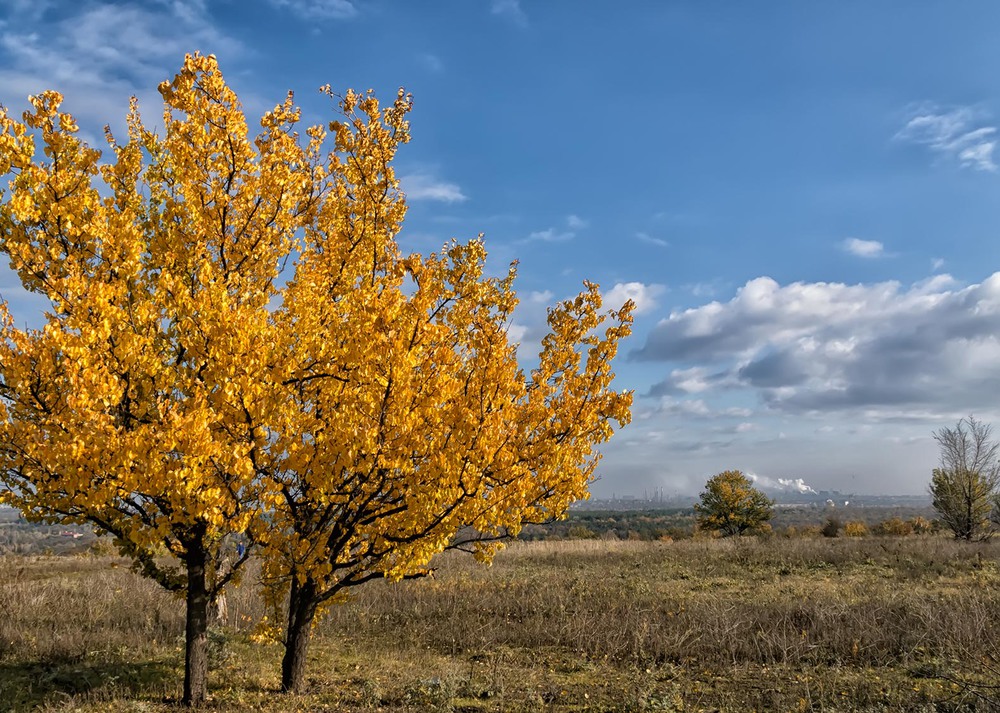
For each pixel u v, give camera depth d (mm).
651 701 6438
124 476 4594
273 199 5844
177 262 5699
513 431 5949
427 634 10062
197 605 6254
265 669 7922
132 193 5945
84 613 10664
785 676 7383
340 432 5070
